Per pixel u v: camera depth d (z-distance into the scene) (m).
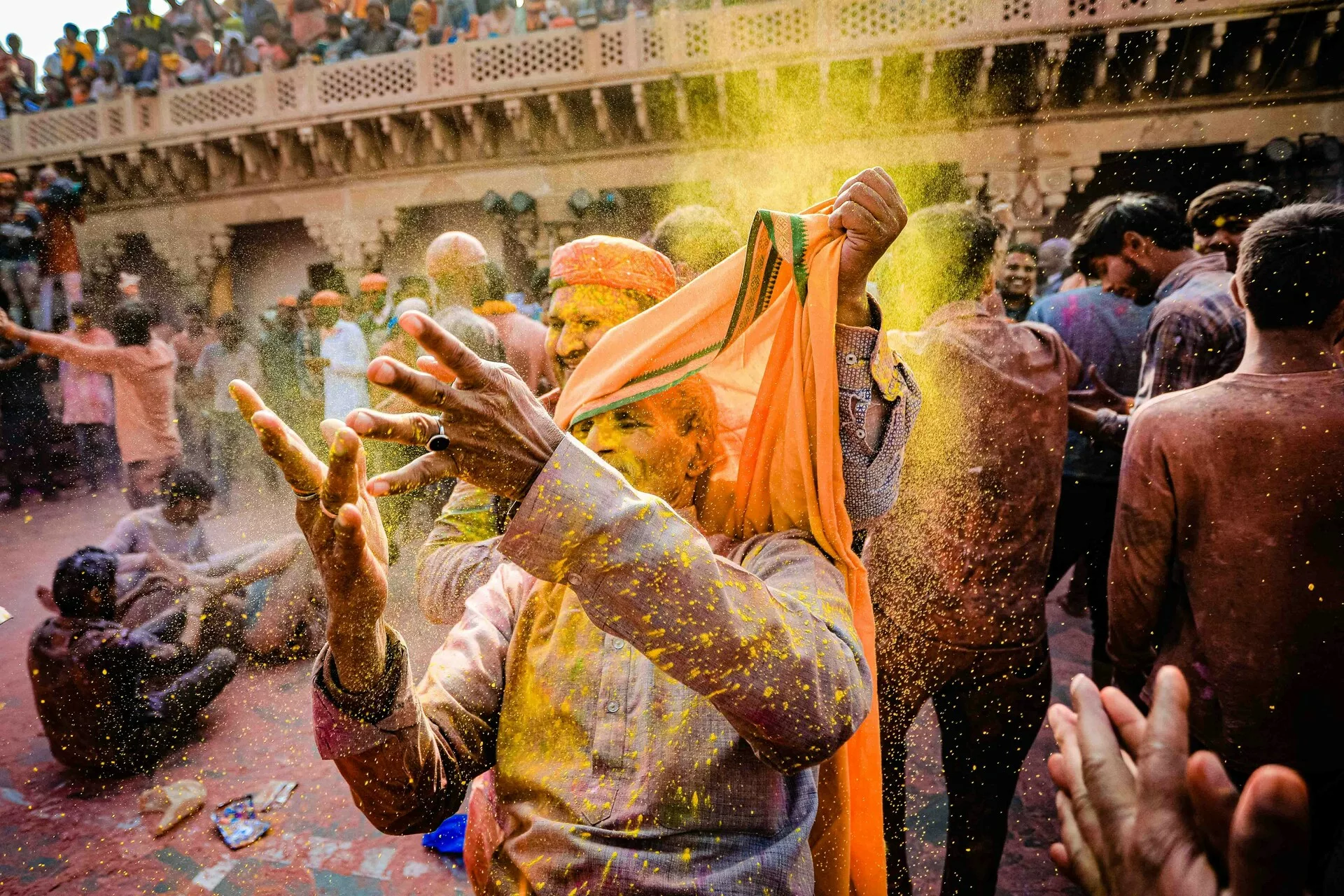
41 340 4.65
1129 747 0.60
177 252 13.33
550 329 1.30
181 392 5.75
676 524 0.69
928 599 1.89
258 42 12.29
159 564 3.24
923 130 10.32
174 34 12.77
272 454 0.67
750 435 1.00
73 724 2.64
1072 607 3.70
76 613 2.70
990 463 1.87
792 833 0.86
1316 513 1.47
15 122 13.12
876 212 0.88
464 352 0.63
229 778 2.63
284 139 12.36
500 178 11.89
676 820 0.83
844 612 0.83
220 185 13.04
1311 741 1.53
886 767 1.94
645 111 10.91
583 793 0.85
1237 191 2.43
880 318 0.96
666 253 2.16
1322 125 9.25
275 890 2.16
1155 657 1.84
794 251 0.91
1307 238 1.48
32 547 5.42
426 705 0.93
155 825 2.42
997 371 1.84
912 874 2.15
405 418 0.63
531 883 0.83
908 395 1.00
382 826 0.89
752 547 0.97
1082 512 2.80
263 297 13.55
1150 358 2.41
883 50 9.88
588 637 0.91
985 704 1.93
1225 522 1.56
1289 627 1.51
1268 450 1.51
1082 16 9.27
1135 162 10.07
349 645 0.74
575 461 0.67
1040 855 2.21
